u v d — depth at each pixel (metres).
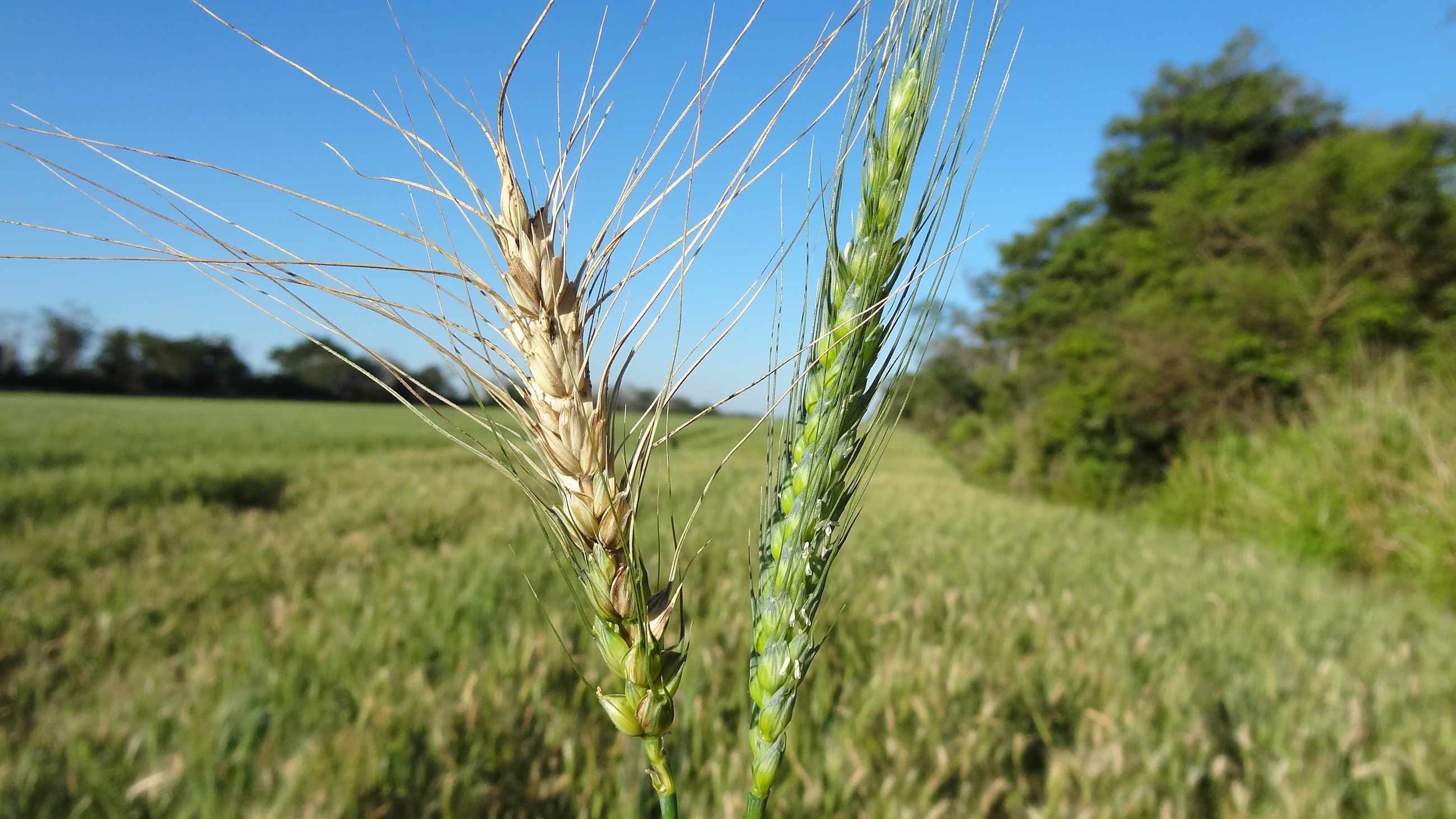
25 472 11.49
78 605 4.45
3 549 5.79
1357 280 13.17
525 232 0.79
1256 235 14.87
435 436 27.53
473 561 5.42
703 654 3.26
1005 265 27.62
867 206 0.99
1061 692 3.11
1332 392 10.09
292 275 0.73
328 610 4.11
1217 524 10.48
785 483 0.99
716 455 22.27
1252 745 2.72
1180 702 3.07
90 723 2.55
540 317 0.79
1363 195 13.38
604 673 3.37
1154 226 19.38
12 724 2.86
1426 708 3.20
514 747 2.65
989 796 2.32
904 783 2.37
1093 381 15.56
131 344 60.50
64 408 33.22
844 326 0.96
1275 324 13.62
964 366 32.06
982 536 8.20
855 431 0.98
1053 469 16.34
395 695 2.84
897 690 3.07
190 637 4.02
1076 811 2.28
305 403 62.03
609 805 2.44
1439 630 4.89
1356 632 4.47
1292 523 8.43
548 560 5.65
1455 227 12.92
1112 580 5.70
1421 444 7.74
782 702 0.94
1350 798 2.52
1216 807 2.46
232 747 2.47
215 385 64.25
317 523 7.67
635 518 0.85
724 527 6.97
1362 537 7.66
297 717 2.69
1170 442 14.70
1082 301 23.12
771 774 0.95
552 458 0.82
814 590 0.97
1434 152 13.58
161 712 2.60
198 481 11.21
